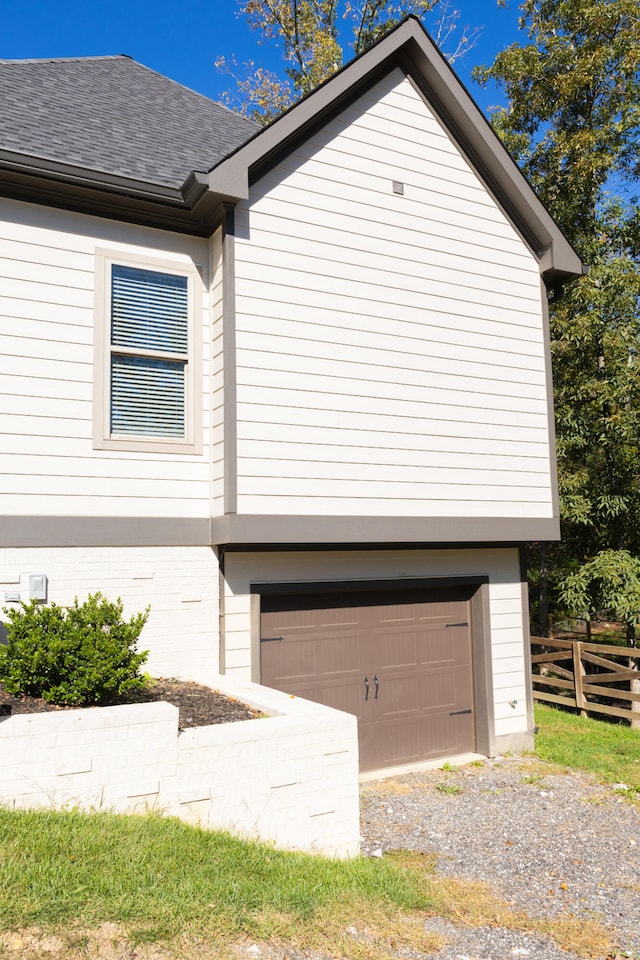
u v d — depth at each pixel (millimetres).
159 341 7574
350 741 5641
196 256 7883
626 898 5273
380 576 8617
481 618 9414
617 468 12641
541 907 5062
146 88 10359
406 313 8594
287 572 7934
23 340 6852
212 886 4051
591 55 14055
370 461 8102
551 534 9523
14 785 4383
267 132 7516
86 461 7023
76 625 5637
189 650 7332
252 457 7352
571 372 13398
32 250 6992
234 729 5203
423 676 9031
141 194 7254
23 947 3246
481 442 9031
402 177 8797
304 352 7797
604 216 14102
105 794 4660
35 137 7371
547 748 9578
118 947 3375
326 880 4660
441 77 8930
